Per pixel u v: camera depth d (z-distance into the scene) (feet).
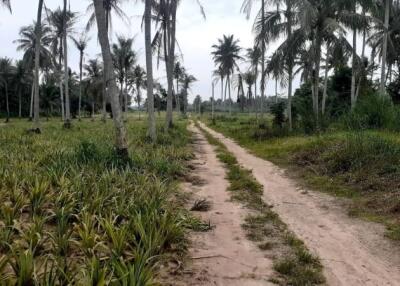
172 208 20.77
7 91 189.06
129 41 139.44
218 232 19.08
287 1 62.80
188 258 15.48
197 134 93.35
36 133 65.26
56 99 211.61
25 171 23.72
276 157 45.83
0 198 18.57
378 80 93.66
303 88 109.40
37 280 10.89
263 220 21.18
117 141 32.19
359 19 60.23
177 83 208.03
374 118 50.60
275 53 65.67
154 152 40.68
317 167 35.76
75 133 66.44
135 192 21.52
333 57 66.64
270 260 15.71
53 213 17.24
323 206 24.58
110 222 15.84
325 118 61.98
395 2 81.30
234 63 167.84
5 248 14.07
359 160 32.14
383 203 23.52
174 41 75.36
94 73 173.78
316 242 18.03
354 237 18.74
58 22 103.50
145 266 12.89
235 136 79.97
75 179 21.95
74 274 11.66
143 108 359.66
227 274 14.30
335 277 14.37
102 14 31.71
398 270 15.10
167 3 66.44
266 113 240.94
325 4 60.39
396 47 87.92
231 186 29.78
